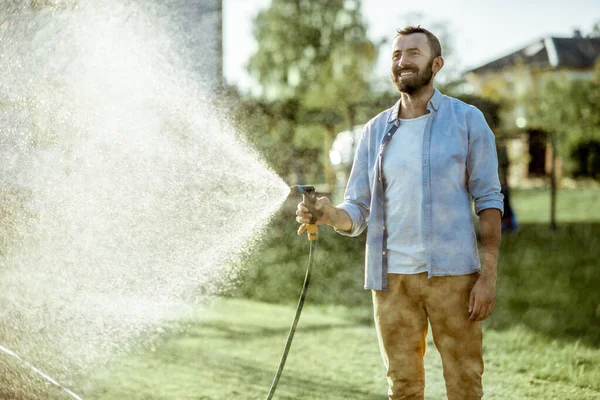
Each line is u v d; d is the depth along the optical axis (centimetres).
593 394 390
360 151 289
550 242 1207
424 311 270
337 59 2900
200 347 480
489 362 461
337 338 526
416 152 264
